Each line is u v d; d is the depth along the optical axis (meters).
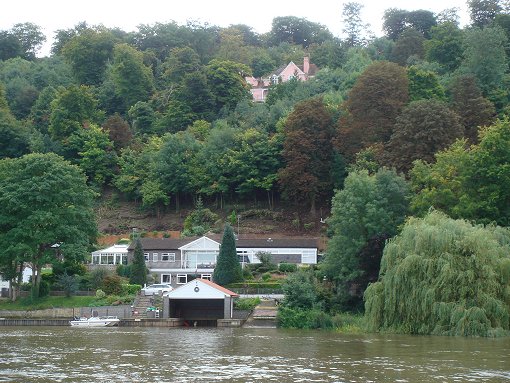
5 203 104.56
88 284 111.62
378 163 124.88
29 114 196.12
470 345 60.53
